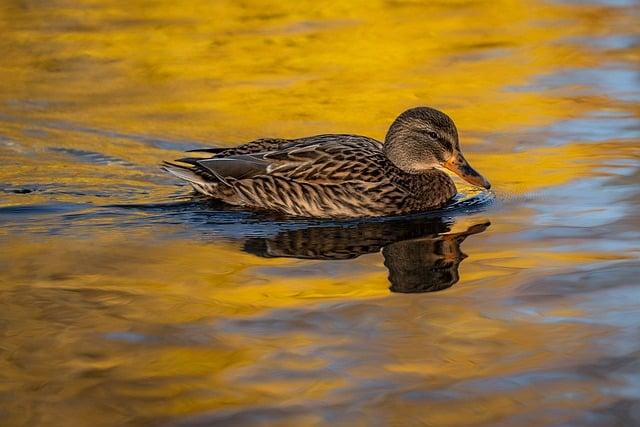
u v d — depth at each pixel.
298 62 21.53
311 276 11.62
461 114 18.39
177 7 25.42
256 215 14.19
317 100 19.38
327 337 10.02
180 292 11.12
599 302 10.66
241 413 8.67
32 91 19.78
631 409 8.62
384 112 18.72
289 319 10.41
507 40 22.81
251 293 11.10
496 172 15.53
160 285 11.32
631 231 12.69
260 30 23.66
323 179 14.47
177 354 9.70
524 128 17.52
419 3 25.80
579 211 13.60
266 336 10.05
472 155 16.34
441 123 14.78
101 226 13.43
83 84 20.25
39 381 9.23
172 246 12.69
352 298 10.94
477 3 25.73
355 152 14.76
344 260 12.18
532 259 11.95
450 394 8.91
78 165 16.12
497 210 13.99
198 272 11.73
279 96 19.62
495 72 20.70
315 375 9.28
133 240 12.90
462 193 15.12
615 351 9.59
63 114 18.59
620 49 21.89
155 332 10.14
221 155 15.00
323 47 22.45
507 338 9.92
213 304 10.79
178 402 8.87
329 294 11.05
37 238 12.92
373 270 11.81
